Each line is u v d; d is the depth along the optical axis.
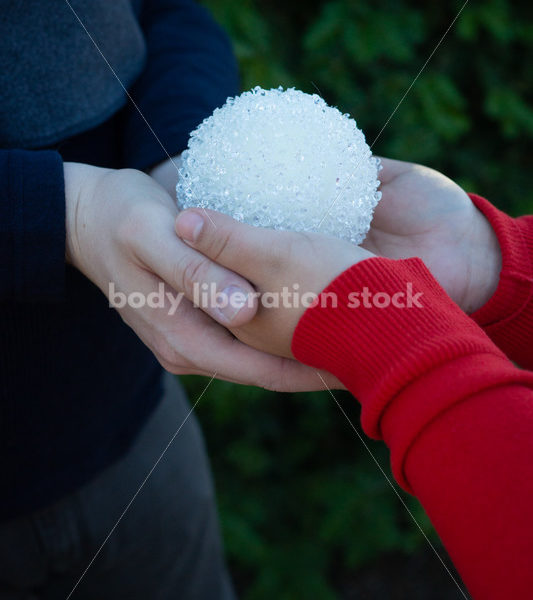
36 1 0.53
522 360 0.55
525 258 0.53
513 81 0.99
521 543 0.38
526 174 1.04
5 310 0.54
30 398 0.57
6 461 0.58
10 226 0.49
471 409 0.40
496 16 0.90
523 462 0.39
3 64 0.53
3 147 0.54
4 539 0.61
